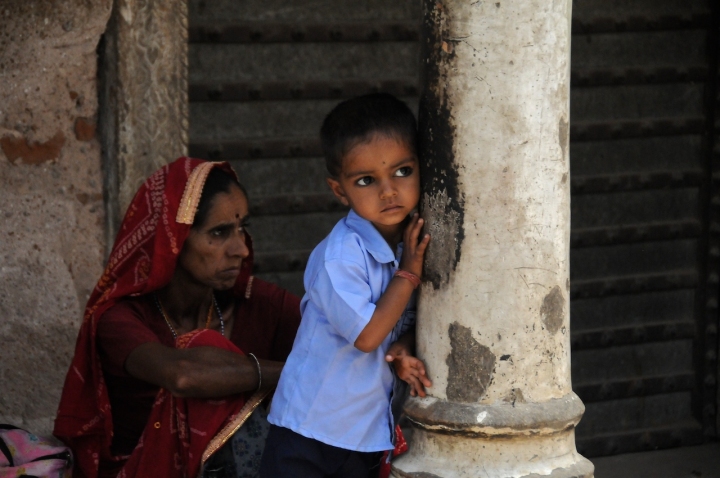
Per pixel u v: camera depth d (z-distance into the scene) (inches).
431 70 141.7
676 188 306.3
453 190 140.2
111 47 224.1
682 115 304.2
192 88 261.3
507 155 137.5
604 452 304.2
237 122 268.2
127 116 225.8
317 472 155.6
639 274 305.9
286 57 269.7
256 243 274.7
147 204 187.9
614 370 307.0
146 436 179.3
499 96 136.7
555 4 138.6
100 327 186.4
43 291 229.9
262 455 163.3
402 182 144.4
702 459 301.9
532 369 141.0
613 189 298.7
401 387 158.6
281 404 157.6
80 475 197.2
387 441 154.6
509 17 135.6
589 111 296.4
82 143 227.8
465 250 140.0
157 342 181.3
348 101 150.3
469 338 140.9
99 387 188.9
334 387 151.6
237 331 203.9
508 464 141.5
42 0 219.6
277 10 266.8
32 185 226.4
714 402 311.7
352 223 152.4
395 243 155.9
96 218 230.5
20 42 220.8
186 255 187.8
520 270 139.1
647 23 296.0
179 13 226.7
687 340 312.0
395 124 143.3
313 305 158.1
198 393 172.1
